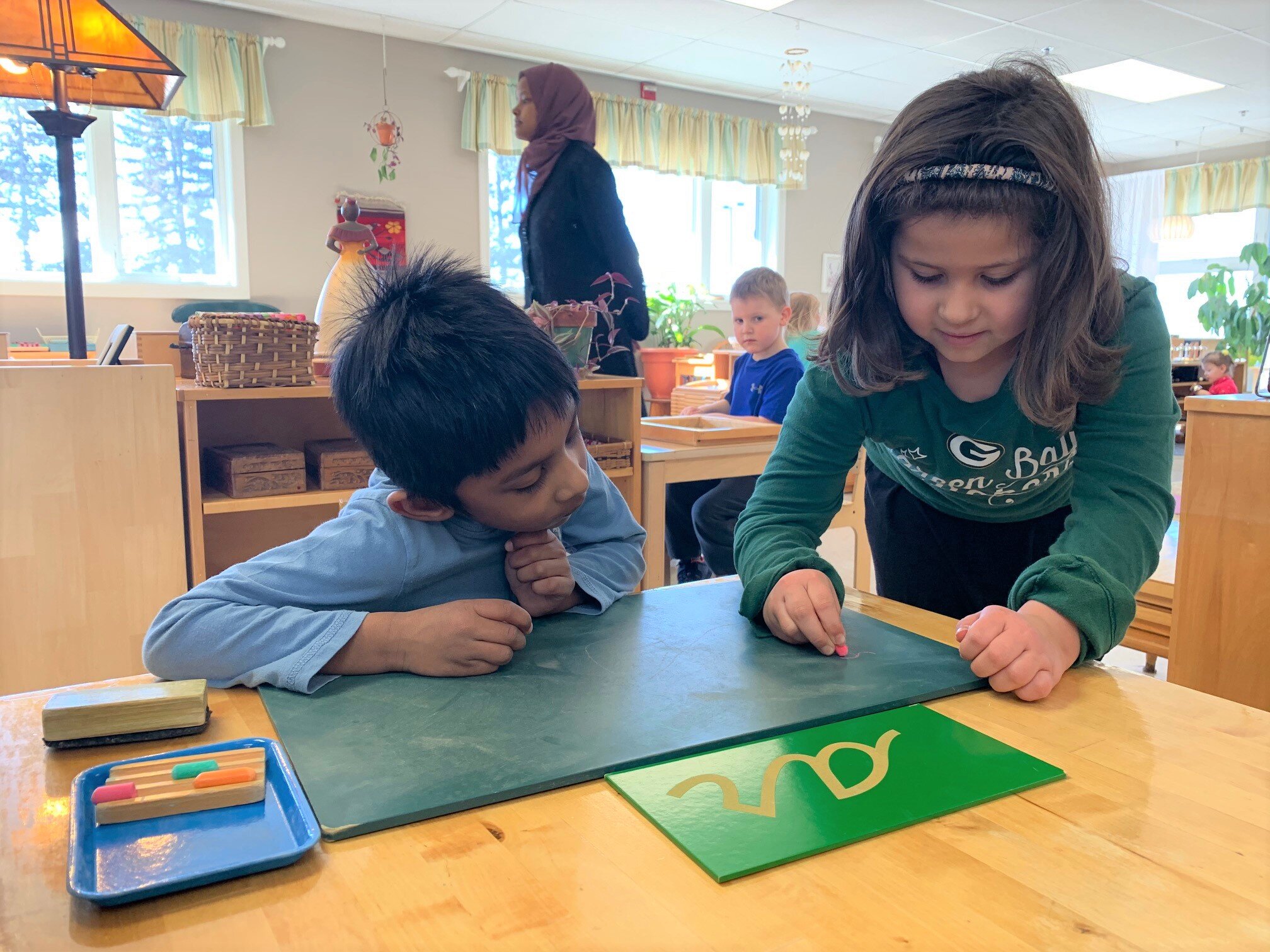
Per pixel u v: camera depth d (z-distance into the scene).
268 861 0.39
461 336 0.63
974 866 0.40
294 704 0.57
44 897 0.37
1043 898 0.38
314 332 1.70
